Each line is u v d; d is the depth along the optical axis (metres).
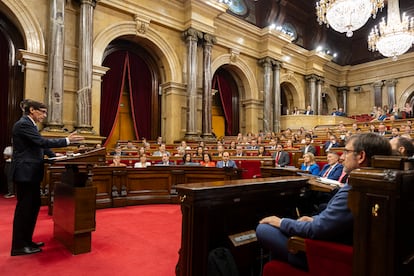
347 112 20.62
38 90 8.53
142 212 5.16
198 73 12.43
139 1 10.81
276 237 1.88
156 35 11.40
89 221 3.16
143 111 12.16
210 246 1.93
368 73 19.98
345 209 1.57
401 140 2.55
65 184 3.37
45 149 3.42
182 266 1.85
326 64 19.14
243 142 10.72
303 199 2.74
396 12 12.33
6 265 2.79
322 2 10.48
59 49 8.60
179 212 5.17
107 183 5.61
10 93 8.65
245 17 14.90
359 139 1.77
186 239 1.83
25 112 3.16
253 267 2.16
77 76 9.38
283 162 7.25
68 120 9.16
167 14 11.58
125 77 11.98
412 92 18.17
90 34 9.33
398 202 1.28
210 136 12.16
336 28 10.28
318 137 10.98
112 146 11.85
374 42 13.22
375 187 1.32
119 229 4.04
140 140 11.75
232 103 15.47
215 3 12.20
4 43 8.66
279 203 2.46
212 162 7.02
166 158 7.26
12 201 6.28
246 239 2.08
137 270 2.71
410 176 1.38
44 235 3.76
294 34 17.67
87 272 2.66
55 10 8.60
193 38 11.91
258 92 15.24
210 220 1.94
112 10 10.38
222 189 1.91
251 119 14.88
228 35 13.86
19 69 8.82
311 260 1.59
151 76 12.36
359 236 1.36
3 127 8.49
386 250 1.27
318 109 18.00
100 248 3.28
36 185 3.16
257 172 6.81
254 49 14.98
